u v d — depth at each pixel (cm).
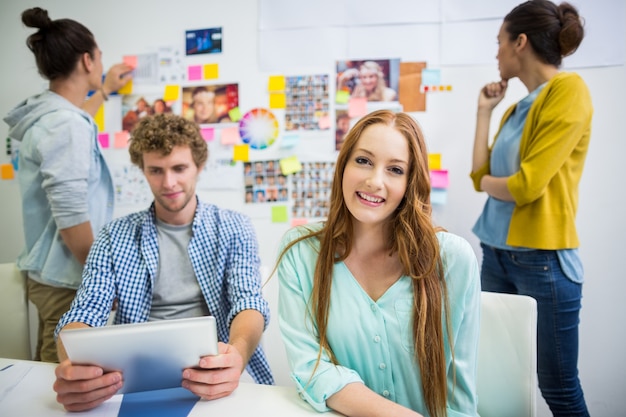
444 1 156
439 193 161
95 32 182
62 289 130
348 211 83
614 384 154
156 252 107
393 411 65
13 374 82
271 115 171
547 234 117
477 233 143
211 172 177
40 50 130
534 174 111
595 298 153
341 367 74
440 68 158
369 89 163
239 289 104
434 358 76
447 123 159
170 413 68
